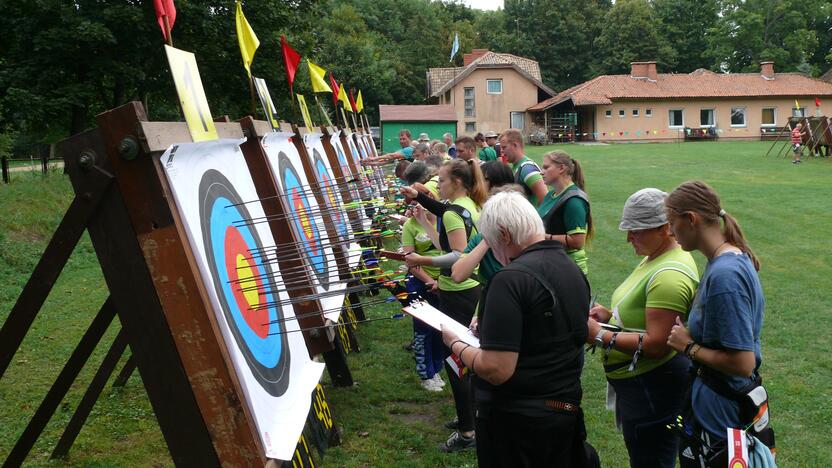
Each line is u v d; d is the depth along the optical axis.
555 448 2.51
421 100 59.28
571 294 2.50
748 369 2.38
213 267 2.36
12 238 10.29
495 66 44.91
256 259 2.93
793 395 4.82
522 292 2.42
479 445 2.61
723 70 63.28
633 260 9.74
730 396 2.46
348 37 50.62
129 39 17.02
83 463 3.96
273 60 20.28
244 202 3.00
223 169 2.86
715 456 2.47
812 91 43.72
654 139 43.88
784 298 7.42
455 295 4.24
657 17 67.75
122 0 16.94
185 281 2.14
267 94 4.74
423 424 4.66
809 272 8.69
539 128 44.06
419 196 4.34
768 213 13.34
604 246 10.82
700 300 2.51
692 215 2.50
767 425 2.47
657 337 2.78
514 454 2.50
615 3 68.00
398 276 3.78
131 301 2.15
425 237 4.88
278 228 3.67
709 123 44.16
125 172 2.11
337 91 9.79
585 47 67.31
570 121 44.50
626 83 44.50
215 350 2.15
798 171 21.12
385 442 4.35
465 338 2.74
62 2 16.27
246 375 2.31
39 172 15.00
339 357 5.21
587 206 4.38
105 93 19.12
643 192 2.92
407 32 64.81
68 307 7.42
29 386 5.10
